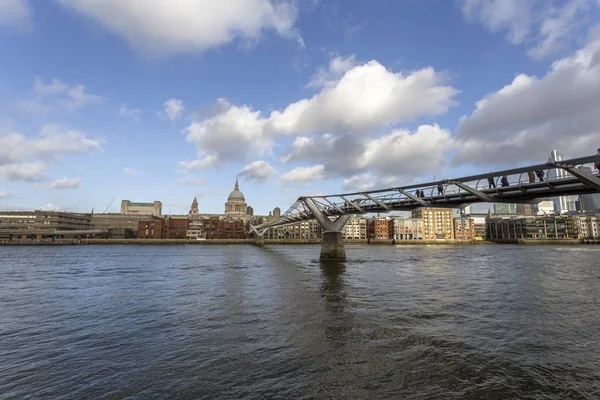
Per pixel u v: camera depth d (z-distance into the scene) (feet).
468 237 613.11
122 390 31.86
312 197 185.78
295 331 50.49
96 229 627.87
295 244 600.80
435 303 71.36
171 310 64.95
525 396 30.71
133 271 139.95
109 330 51.57
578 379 34.30
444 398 30.19
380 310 64.54
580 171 64.95
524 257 230.07
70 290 90.17
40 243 479.82
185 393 31.19
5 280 111.04
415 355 40.52
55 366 37.63
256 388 32.04
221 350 42.32
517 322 56.13
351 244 575.79
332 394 30.83
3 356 40.83
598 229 621.72
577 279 112.98
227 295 81.41
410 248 401.90
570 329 52.29
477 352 41.70
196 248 410.11
